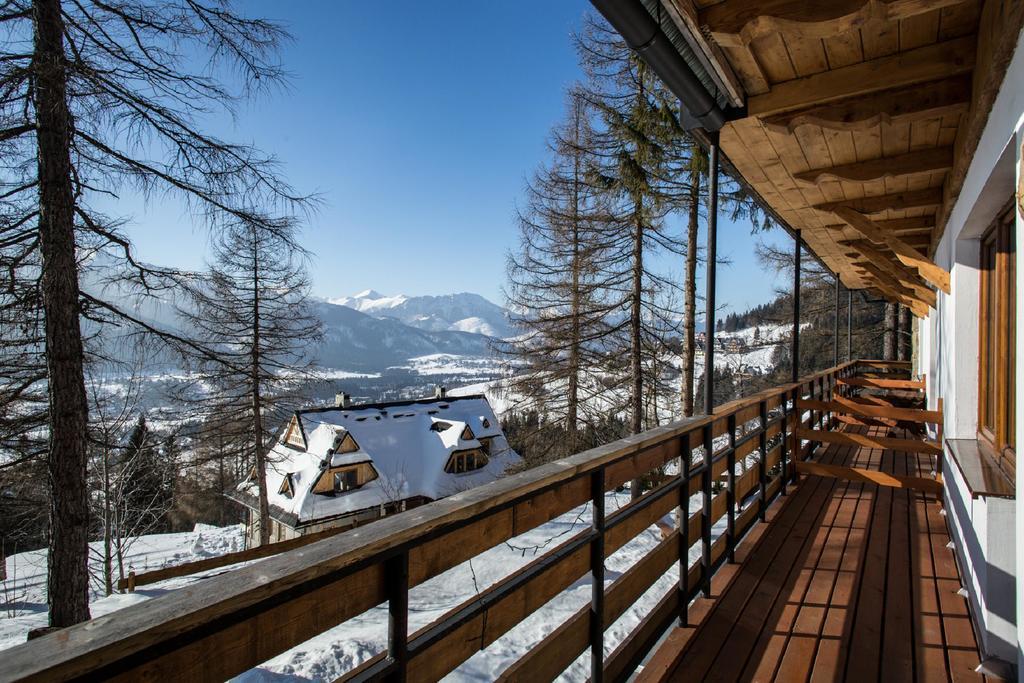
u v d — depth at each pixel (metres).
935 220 4.59
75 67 5.13
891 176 3.31
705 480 2.70
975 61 2.21
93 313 6.04
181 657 0.77
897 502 4.31
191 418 11.63
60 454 5.68
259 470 13.09
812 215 4.70
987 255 3.11
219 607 0.76
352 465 18.03
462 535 1.25
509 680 1.37
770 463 4.26
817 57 2.39
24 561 13.68
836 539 3.52
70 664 0.63
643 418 10.71
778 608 2.60
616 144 9.59
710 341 2.93
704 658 2.19
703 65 2.31
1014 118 1.67
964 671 2.10
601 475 1.78
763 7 1.98
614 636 4.60
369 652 4.51
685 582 2.44
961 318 3.30
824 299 16.95
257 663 0.86
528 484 1.40
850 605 2.63
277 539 17.84
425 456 19.84
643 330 10.43
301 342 13.11
